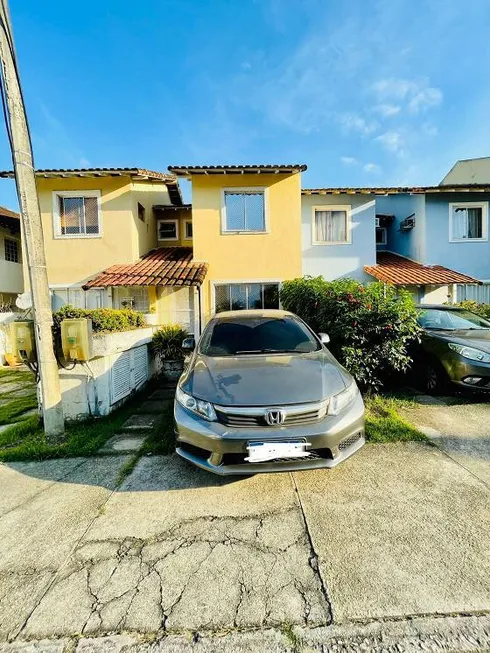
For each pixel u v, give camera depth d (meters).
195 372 3.43
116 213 10.99
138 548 2.28
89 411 4.76
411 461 3.39
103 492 2.98
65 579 2.04
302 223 11.73
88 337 4.51
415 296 11.55
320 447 2.75
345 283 5.75
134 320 6.55
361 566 2.08
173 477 3.21
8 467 3.49
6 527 2.53
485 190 11.48
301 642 1.65
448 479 3.05
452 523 2.46
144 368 6.79
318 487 2.97
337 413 2.93
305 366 3.42
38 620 1.78
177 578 2.02
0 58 3.70
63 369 4.70
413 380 6.08
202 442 2.80
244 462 2.77
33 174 3.99
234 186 10.60
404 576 2.00
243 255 10.70
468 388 5.15
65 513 2.69
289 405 2.81
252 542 2.31
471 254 12.14
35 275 4.02
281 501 2.78
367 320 4.91
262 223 10.74
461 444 3.76
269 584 1.96
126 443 4.04
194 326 10.62
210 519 2.57
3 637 1.70
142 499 2.86
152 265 10.76
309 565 2.10
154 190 13.22
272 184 10.61
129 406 5.51
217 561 2.15
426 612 1.78
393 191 11.48
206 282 10.73
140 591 1.94
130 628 1.73
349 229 11.76
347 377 3.40
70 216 11.11
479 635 1.66
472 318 6.57
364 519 2.52
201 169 10.00
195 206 10.64
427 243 12.11
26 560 2.20
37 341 4.05
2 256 14.32
